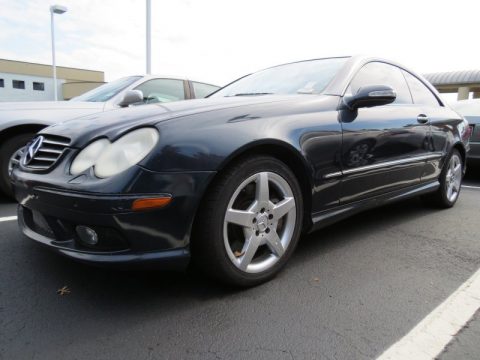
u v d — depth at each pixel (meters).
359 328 1.92
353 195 2.82
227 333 1.87
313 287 2.33
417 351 1.76
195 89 5.47
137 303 2.12
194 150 1.96
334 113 2.66
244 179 2.14
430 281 2.44
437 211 4.12
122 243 1.91
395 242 3.12
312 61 3.45
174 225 1.94
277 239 2.35
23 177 2.20
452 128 4.05
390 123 3.08
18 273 2.42
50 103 4.29
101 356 1.69
